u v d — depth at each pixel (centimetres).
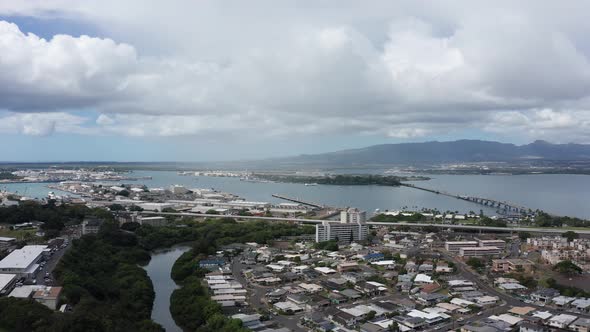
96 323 19825
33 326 19875
